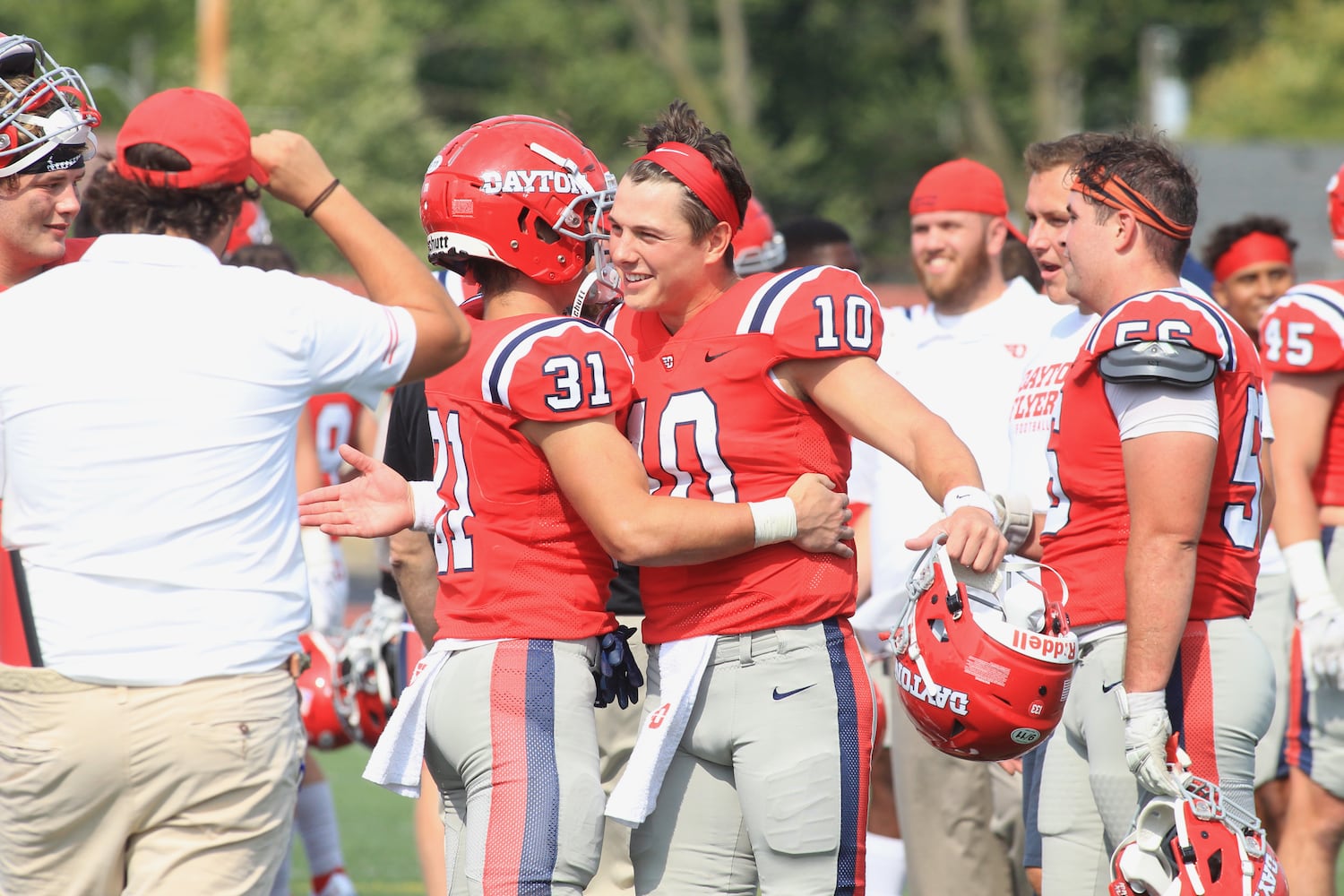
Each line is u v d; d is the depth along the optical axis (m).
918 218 17.53
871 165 145.25
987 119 135.00
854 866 10.99
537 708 10.84
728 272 11.51
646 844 11.42
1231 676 11.65
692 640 11.11
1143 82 147.25
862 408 10.84
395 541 13.02
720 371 10.97
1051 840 12.41
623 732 14.19
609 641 11.29
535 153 11.26
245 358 9.88
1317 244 91.81
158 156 10.15
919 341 17.62
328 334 10.10
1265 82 142.88
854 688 11.05
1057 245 13.85
